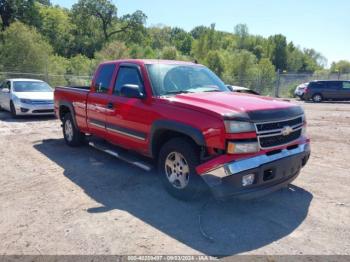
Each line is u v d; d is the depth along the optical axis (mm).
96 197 4758
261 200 4660
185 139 4445
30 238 3613
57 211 4285
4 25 53938
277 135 4156
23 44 29812
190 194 4391
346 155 7273
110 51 45531
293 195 4859
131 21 72938
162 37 99438
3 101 13656
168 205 4473
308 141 4750
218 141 3914
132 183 5328
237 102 4371
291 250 3406
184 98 4695
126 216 4152
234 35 100250
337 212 4301
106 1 70438
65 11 78375
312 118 13969
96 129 6441
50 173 5832
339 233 3760
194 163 4273
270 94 31000
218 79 5996
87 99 6570
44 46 31656
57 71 32781
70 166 6254
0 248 3420
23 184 5281
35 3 57750
